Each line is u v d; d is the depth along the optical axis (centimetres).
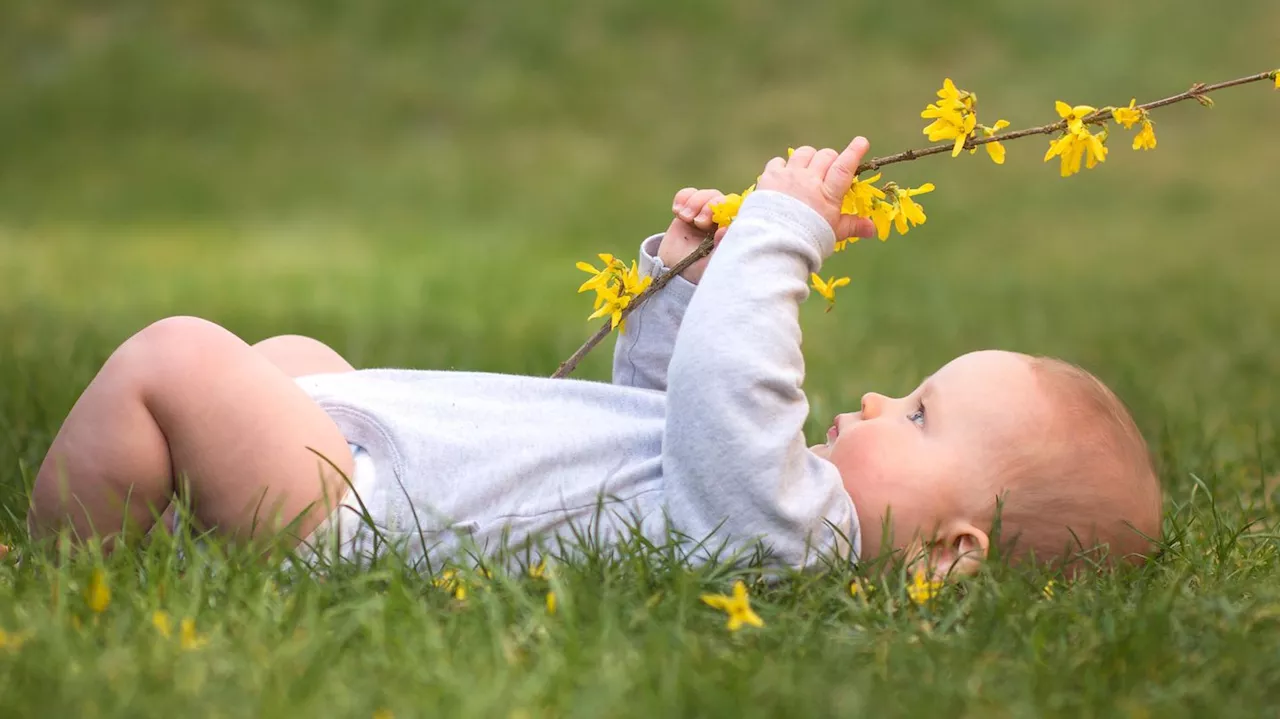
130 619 302
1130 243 1566
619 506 368
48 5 2327
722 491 355
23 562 349
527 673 286
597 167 1983
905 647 304
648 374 417
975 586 339
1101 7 2380
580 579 331
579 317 991
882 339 945
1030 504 373
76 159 1959
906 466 374
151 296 1067
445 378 393
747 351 358
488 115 2153
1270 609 334
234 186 1873
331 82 2219
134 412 343
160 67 2200
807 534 358
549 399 390
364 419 370
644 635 306
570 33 2362
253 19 2336
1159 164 1925
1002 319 1053
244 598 312
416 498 363
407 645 294
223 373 347
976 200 1773
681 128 2119
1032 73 2227
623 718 262
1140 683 294
